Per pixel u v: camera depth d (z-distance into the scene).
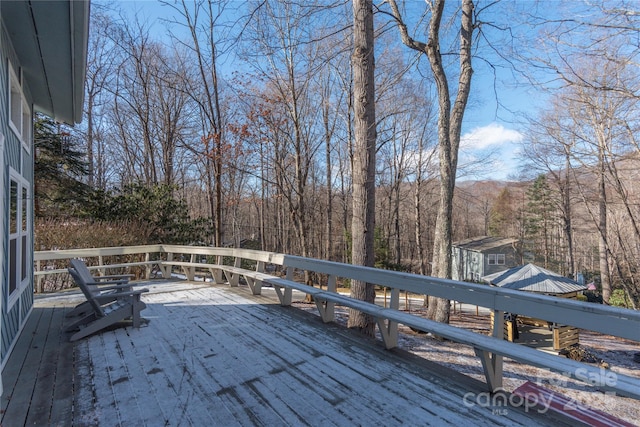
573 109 13.17
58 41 3.82
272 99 14.98
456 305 16.02
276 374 3.01
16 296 4.02
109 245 11.05
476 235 43.66
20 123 4.47
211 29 13.12
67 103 5.80
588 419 2.57
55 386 2.88
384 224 31.89
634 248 18.08
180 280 8.50
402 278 3.45
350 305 3.79
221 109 16.33
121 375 3.06
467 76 9.65
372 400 2.55
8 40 3.74
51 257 7.03
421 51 8.90
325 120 19.58
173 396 2.68
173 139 20.95
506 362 6.17
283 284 5.09
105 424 2.32
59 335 4.20
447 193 9.56
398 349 3.55
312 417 2.35
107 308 4.62
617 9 6.83
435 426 2.22
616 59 7.68
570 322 2.19
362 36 5.69
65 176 13.35
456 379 2.87
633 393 1.80
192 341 3.88
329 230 21.03
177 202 14.35
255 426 2.26
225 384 2.85
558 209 27.48
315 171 26.08
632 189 15.84
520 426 2.20
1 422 2.36
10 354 3.58
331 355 3.41
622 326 1.95
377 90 12.08
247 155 16.12
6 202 3.66
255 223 40.16
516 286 10.57
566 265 27.14
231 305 5.54
